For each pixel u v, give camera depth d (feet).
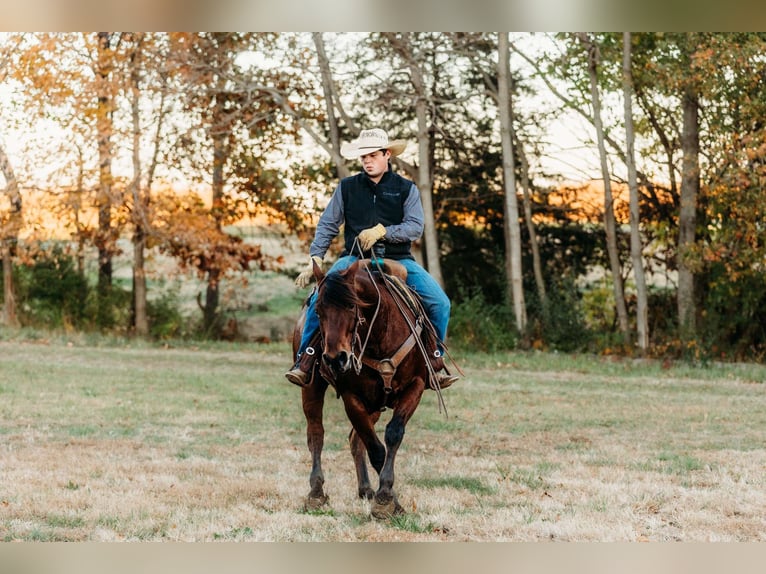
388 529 21.66
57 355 66.13
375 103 75.20
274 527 21.70
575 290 75.97
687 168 73.46
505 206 85.25
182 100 77.25
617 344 73.92
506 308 74.79
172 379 53.62
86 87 76.54
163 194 80.59
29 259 80.53
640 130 80.02
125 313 85.66
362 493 24.38
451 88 82.74
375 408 22.63
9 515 22.52
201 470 28.27
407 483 26.76
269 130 82.33
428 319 22.98
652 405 45.62
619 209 82.74
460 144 84.69
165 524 21.85
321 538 20.97
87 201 78.79
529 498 24.93
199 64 74.79
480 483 26.76
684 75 69.15
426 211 73.15
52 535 20.97
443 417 40.83
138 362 63.36
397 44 71.00
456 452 32.27
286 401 45.09
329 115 76.02
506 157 73.56
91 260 86.58
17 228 79.41
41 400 43.83
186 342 77.51
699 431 37.86
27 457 29.96
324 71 73.77
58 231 81.30
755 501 24.97
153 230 79.66
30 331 78.69
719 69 67.56
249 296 90.79
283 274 88.28
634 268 73.41
